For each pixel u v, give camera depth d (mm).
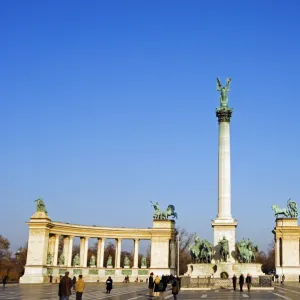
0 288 70688
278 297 51062
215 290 67250
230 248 91812
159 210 111562
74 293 60875
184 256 164375
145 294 58906
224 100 100625
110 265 107688
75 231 104312
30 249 95312
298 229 105688
